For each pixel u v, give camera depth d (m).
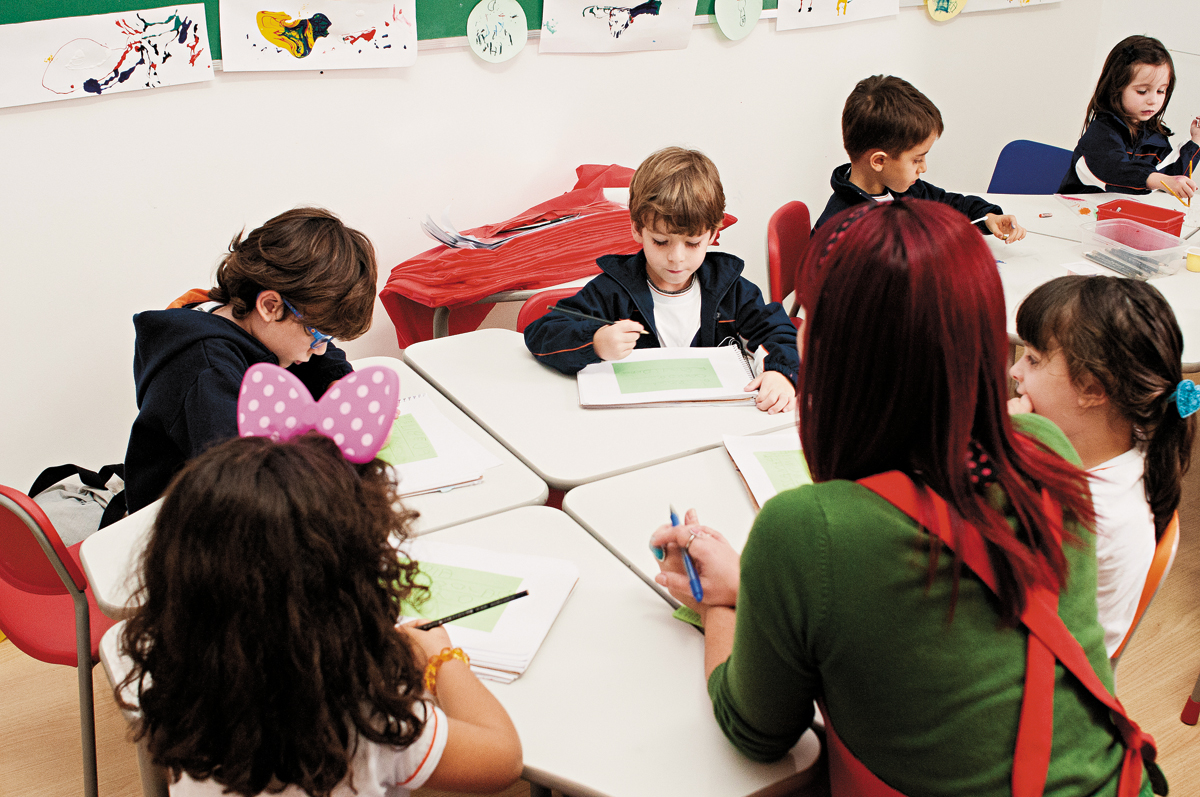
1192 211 2.66
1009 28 3.64
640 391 1.61
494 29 2.54
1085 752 0.74
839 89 3.30
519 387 1.66
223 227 2.35
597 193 2.66
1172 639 2.00
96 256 2.20
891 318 0.67
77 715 1.80
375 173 2.54
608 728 0.91
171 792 0.84
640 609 1.08
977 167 3.88
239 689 0.69
